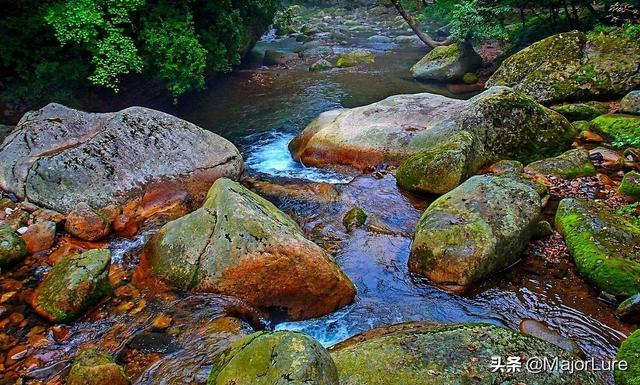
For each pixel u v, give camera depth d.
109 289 5.45
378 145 9.16
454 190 6.60
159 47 10.96
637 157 8.33
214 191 6.18
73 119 7.87
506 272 5.92
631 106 9.71
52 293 5.14
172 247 5.71
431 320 5.26
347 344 4.65
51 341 4.84
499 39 17.39
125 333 4.96
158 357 4.65
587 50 11.99
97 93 11.29
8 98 9.91
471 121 8.67
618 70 11.34
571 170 7.98
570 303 5.38
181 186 7.77
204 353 4.67
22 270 5.86
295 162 9.94
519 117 8.83
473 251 5.60
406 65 18.08
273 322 5.37
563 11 17.08
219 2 13.17
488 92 9.34
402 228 7.12
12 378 4.40
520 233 5.89
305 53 20.03
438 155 7.86
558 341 4.68
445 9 17.59
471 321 5.23
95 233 6.62
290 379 3.12
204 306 5.29
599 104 10.86
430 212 6.27
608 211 6.58
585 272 5.61
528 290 5.62
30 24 9.58
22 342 4.81
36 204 6.85
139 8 10.72
